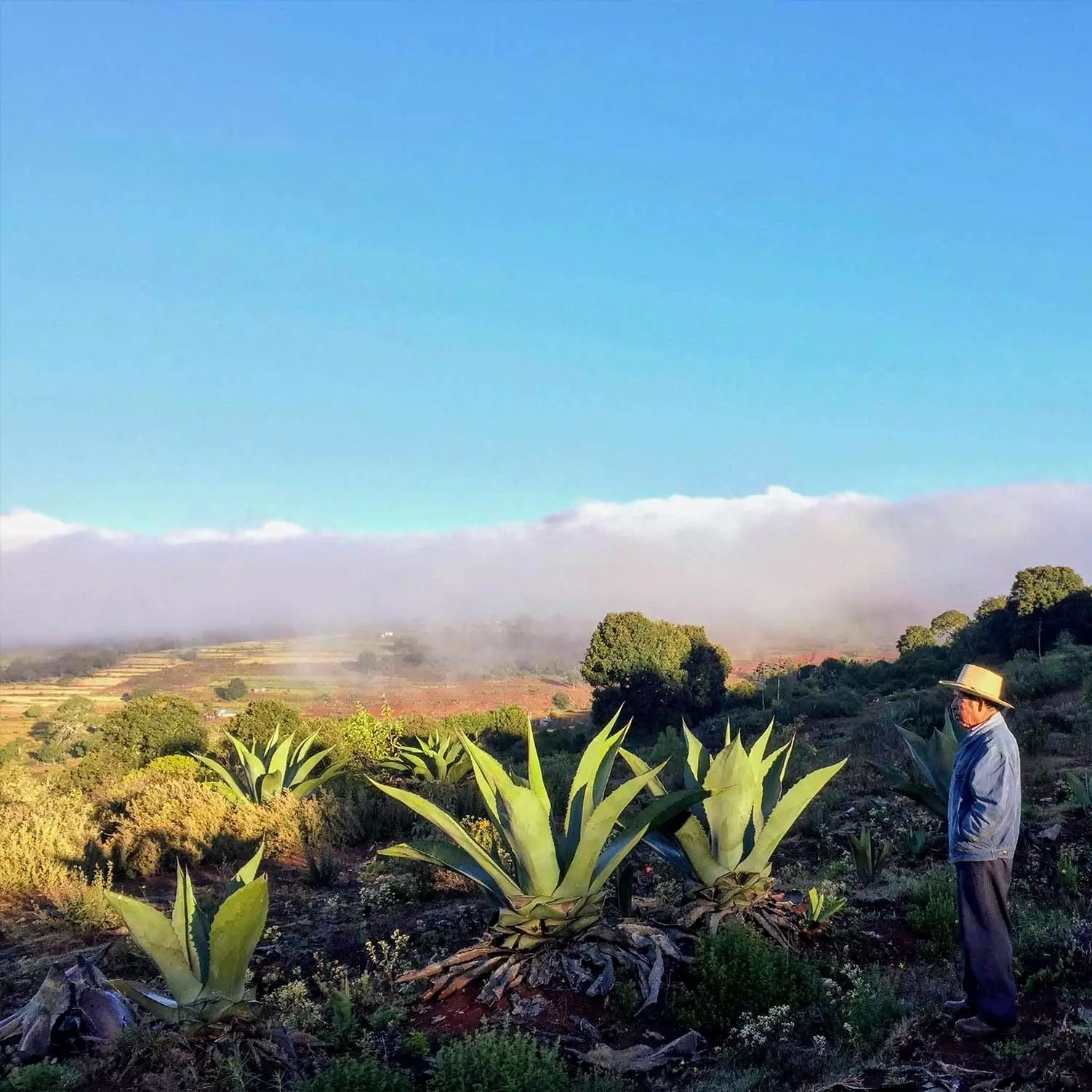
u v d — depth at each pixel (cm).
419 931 693
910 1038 459
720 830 622
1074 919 599
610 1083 419
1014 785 457
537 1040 452
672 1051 468
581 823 596
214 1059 462
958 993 511
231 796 1400
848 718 2662
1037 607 4309
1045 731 1358
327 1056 478
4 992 607
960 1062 431
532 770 592
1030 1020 471
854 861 834
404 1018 518
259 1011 486
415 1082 440
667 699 4731
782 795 713
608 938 565
